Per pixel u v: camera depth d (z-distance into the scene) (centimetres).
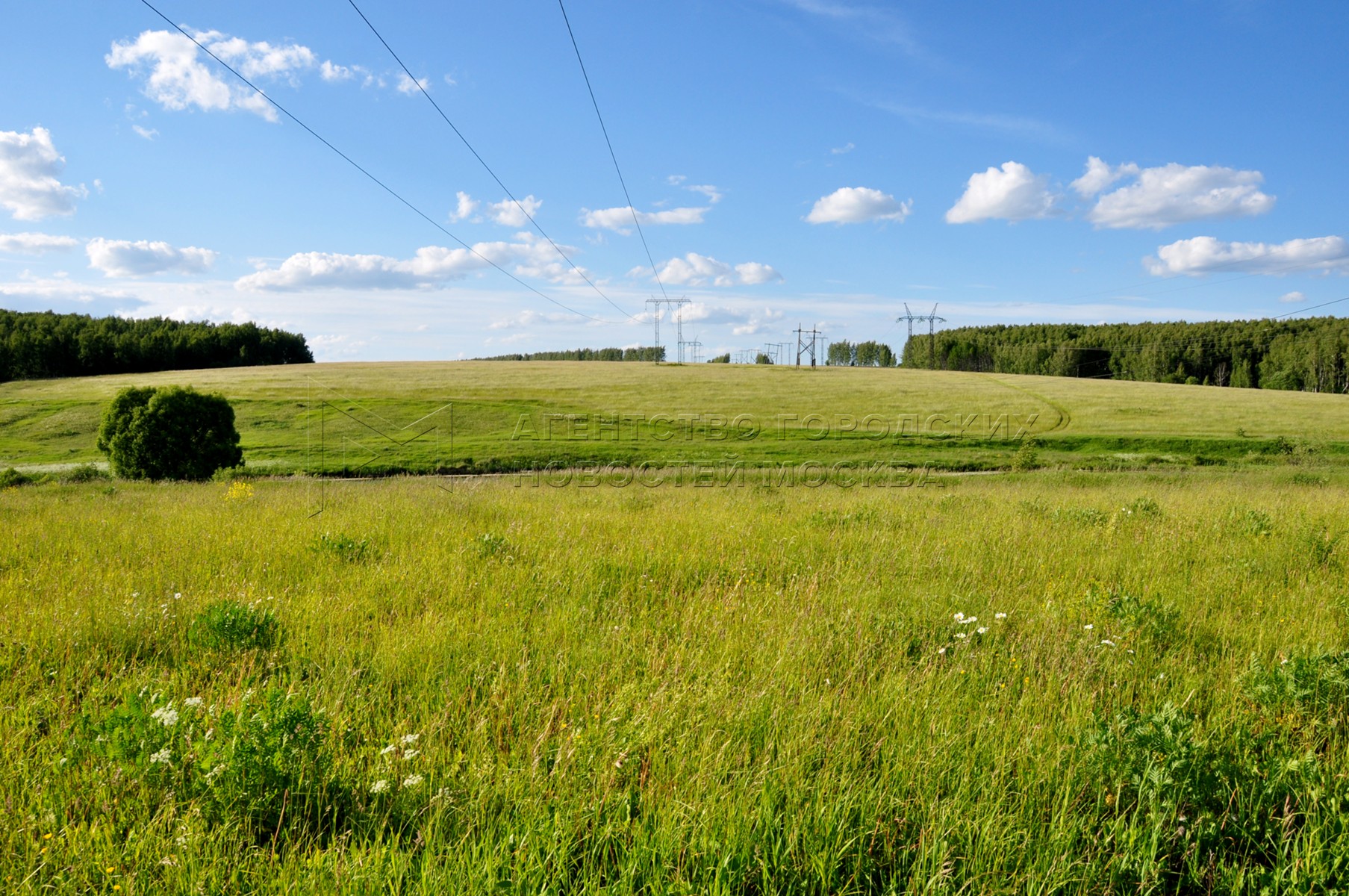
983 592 607
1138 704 379
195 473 2709
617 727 338
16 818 271
